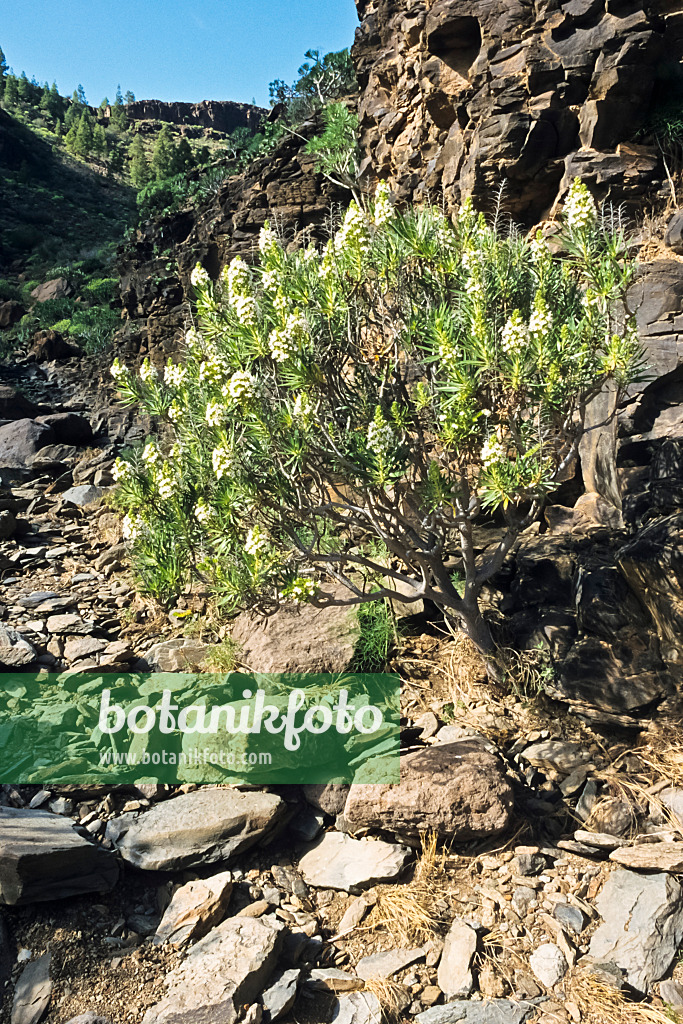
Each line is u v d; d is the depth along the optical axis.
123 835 3.94
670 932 3.23
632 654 4.40
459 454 4.14
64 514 8.93
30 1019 3.07
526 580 5.21
